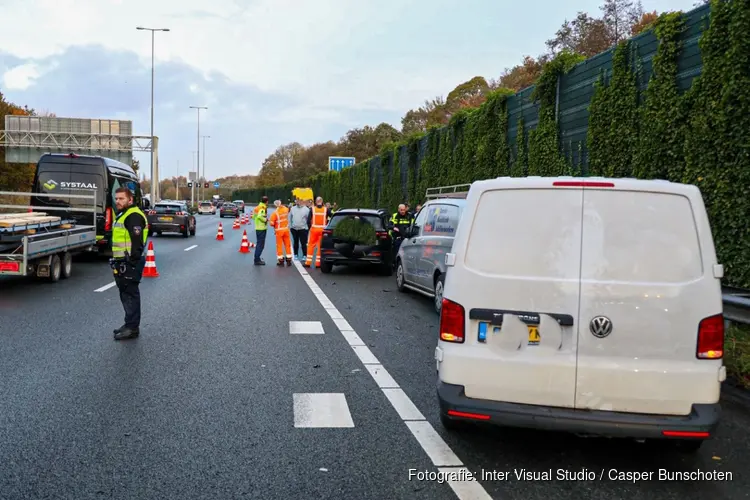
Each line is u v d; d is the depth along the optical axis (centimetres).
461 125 2177
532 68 4116
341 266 1820
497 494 395
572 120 1408
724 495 403
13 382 603
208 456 441
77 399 557
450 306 439
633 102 1138
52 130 4391
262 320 948
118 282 795
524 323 422
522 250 428
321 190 6028
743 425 539
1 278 1367
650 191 421
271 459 439
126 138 4491
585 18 3841
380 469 427
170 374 643
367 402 569
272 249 2391
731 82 850
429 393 600
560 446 480
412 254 1196
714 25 892
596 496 397
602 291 413
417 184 2758
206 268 1655
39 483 394
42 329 844
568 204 427
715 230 891
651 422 402
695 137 925
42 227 1271
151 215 2855
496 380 424
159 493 385
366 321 961
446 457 451
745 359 655
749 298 741
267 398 574
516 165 1691
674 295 408
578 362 413
